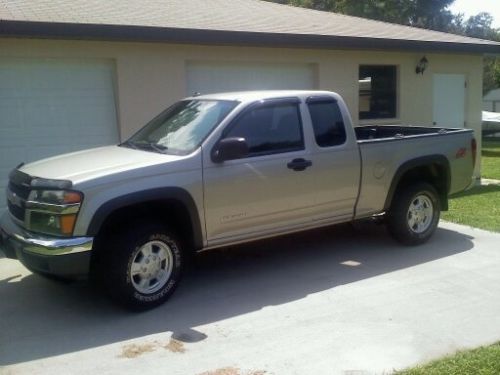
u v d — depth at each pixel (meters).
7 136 8.52
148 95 9.37
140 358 4.57
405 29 13.66
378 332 4.95
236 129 5.93
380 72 12.34
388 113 12.56
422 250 7.39
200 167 5.63
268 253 7.38
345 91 11.62
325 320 5.22
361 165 6.77
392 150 7.05
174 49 9.52
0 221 5.95
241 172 5.87
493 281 6.20
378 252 7.33
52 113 8.79
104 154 6.00
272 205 6.13
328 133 6.55
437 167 7.64
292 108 6.34
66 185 5.08
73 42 8.68
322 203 6.53
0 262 7.13
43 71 8.65
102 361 4.54
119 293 5.32
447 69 13.16
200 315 5.40
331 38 10.55
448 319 5.20
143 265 5.44
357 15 35.31
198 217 5.66
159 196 5.40
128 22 8.89
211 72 10.09
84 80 8.98
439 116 13.23
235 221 5.92
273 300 5.75
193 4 12.14
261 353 4.61
